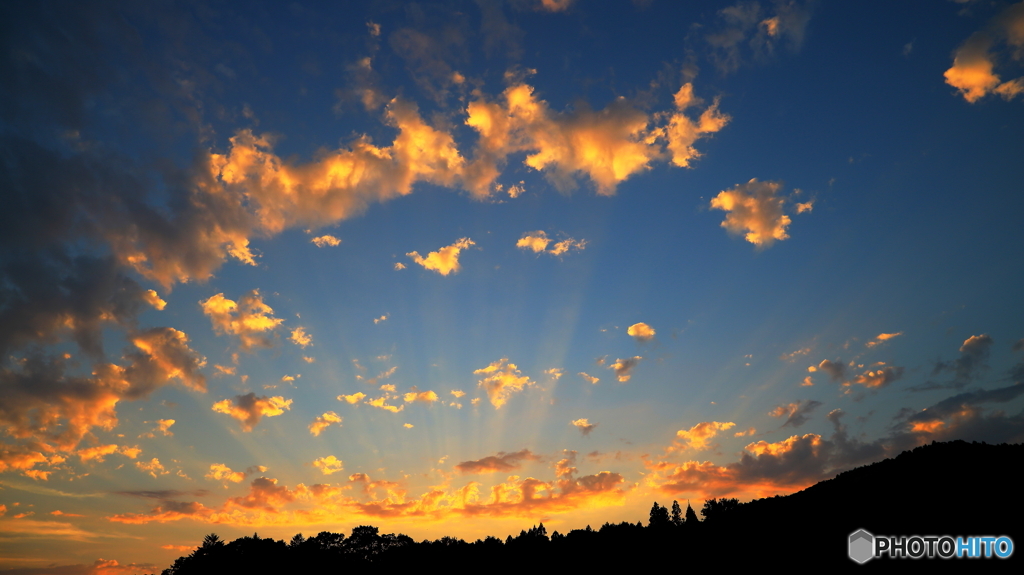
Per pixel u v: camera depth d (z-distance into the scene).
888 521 72.25
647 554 100.69
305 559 128.88
